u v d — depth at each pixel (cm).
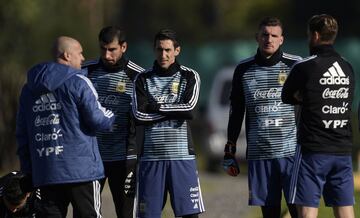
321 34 2862
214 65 9675
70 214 4191
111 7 12312
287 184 3108
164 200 3138
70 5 7981
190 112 3073
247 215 4069
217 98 7119
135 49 9719
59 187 2881
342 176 2881
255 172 3150
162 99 3100
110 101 3222
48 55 7194
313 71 2839
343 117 2856
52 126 2847
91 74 3238
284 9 12275
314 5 11675
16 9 6975
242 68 3148
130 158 3244
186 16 13688
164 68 3103
